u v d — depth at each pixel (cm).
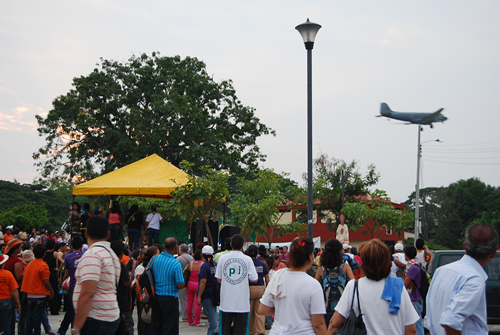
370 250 414
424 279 882
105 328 493
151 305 796
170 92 3925
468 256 403
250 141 4259
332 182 3597
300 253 469
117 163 3772
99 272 486
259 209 1762
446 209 7631
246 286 813
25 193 7488
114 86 3853
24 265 1161
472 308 370
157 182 1631
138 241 1759
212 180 1547
